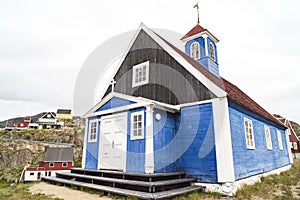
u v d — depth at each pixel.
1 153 55.72
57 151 40.59
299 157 28.39
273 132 13.63
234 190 6.51
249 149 8.78
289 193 6.74
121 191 5.56
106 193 5.95
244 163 7.97
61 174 8.66
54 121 86.00
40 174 35.62
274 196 6.42
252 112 9.80
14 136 69.56
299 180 9.56
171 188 6.09
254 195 6.55
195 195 6.02
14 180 37.06
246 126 9.10
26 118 87.31
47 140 70.88
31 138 70.56
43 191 6.61
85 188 6.67
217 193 6.67
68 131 76.88
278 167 12.81
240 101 9.01
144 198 4.85
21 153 58.00
